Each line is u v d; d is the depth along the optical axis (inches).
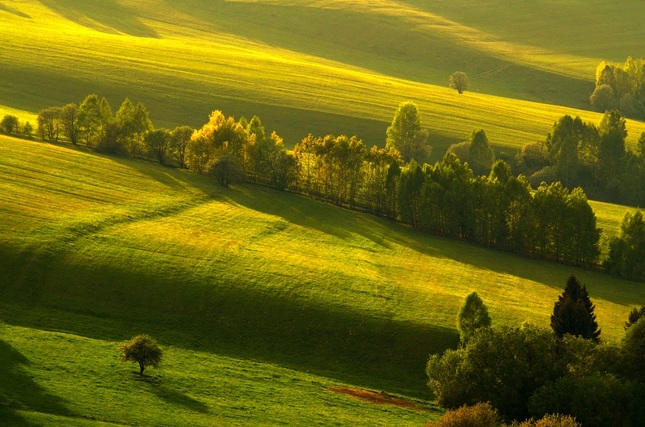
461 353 6067.9
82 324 6584.6
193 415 4918.8
